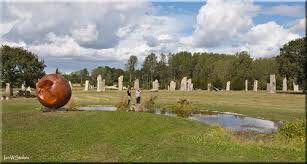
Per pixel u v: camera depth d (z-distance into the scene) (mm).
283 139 22016
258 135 24766
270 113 37969
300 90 89125
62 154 20250
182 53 142500
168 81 131875
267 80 103188
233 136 23562
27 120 29750
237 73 109125
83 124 28047
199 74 127125
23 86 76750
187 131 25266
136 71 140250
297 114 36531
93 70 144000
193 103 48281
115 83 140500
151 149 19734
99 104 48562
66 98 35250
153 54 139375
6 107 41031
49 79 34781
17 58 68875
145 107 42344
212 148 19812
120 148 20484
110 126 27344
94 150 20469
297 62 75438
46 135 25156
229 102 50688
